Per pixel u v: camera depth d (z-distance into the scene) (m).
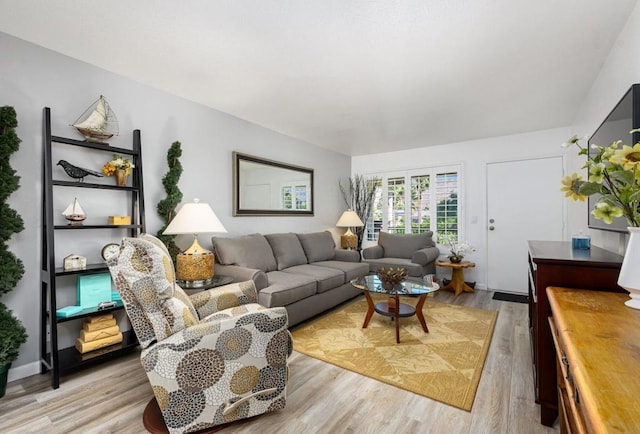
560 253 1.78
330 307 3.37
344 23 1.81
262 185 3.91
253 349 1.56
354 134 4.27
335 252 4.48
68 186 2.18
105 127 2.31
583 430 0.72
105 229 2.45
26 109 2.05
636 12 1.64
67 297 2.24
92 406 1.72
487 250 4.43
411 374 2.06
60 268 2.15
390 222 5.38
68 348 2.22
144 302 1.37
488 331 2.81
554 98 2.94
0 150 1.85
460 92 2.80
